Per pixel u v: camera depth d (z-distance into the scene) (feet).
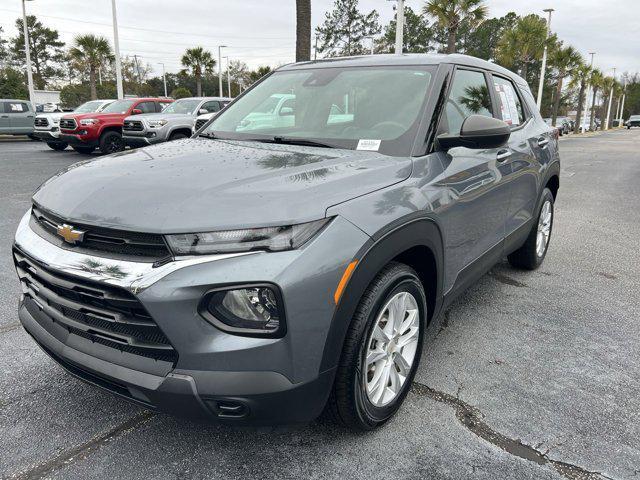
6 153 50.01
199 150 8.75
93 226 6.35
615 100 301.22
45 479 6.84
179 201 6.32
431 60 10.23
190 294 5.81
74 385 9.06
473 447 7.64
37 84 243.81
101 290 6.15
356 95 9.88
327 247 6.22
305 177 7.04
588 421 8.32
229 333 5.92
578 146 85.20
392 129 8.98
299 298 5.96
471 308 12.96
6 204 23.80
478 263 10.59
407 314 8.20
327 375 6.48
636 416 8.48
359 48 176.35
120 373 6.31
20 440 7.61
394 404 8.09
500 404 8.75
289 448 7.54
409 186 7.81
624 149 76.69
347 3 170.30
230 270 5.84
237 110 11.30
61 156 47.29
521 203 12.84
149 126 42.68
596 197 30.68
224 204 6.23
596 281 15.17
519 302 13.41
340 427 7.81
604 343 11.12
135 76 266.16
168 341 5.97
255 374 5.96
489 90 11.70
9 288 13.52
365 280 6.64
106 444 7.55
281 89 11.10
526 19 102.17
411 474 7.07
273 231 6.01
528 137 13.39
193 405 6.00
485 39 191.62
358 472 7.08
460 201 9.05
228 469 7.09
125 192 6.70
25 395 8.74
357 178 7.32
